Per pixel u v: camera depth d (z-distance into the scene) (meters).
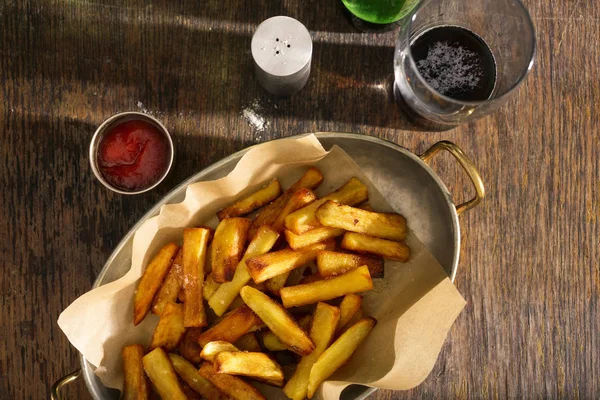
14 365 0.61
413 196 0.59
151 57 0.62
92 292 0.54
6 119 0.62
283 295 0.54
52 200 0.61
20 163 0.62
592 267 0.62
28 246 0.61
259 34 0.55
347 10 0.62
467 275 0.62
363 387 0.56
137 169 0.58
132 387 0.56
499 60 0.60
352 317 0.57
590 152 0.62
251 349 0.56
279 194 0.58
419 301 0.54
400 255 0.56
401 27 0.61
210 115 0.62
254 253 0.55
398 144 0.59
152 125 0.58
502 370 0.62
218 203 0.57
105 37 0.62
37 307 0.61
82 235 0.61
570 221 0.62
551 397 0.62
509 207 0.62
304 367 0.54
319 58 0.62
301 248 0.55
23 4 0.62
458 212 0.56
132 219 0.61
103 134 0.58
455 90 0.58
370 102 0.62
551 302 0.62
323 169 0.59
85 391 0.61
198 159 0.62
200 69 0.62
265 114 0.62
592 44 0.62
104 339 0.56
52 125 0.62
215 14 0.62
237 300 0.57
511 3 0.56
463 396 0.61
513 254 0.62
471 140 0.62
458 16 0.60
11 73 0.62
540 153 0.62
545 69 0.62
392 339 0.54
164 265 0.56
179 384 0.55
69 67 0.62
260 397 0.54
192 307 0.55
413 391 0.61
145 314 0.56
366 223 0.55
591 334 0.62
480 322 0.62
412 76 0.55
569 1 0.62
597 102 0.62
